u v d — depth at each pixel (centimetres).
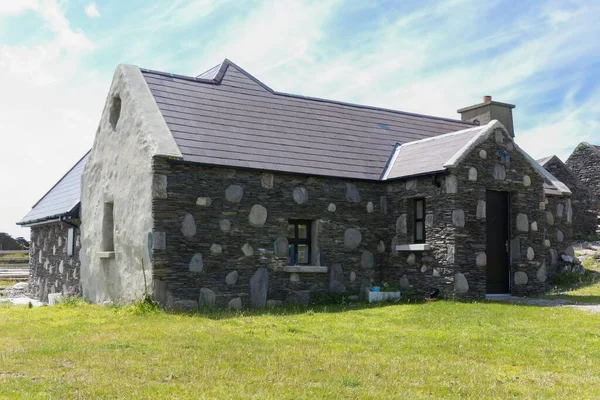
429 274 1481
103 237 1568
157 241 1303
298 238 1520
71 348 845
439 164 1473
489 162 1496
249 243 1410
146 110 1431
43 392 627
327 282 1515
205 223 1360
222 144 1442
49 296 1869
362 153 1680
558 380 714
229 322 1117
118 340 909
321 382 687
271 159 1473
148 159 1340
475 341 933
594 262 2144
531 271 1561
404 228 1563
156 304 1288
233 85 1705
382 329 1044
